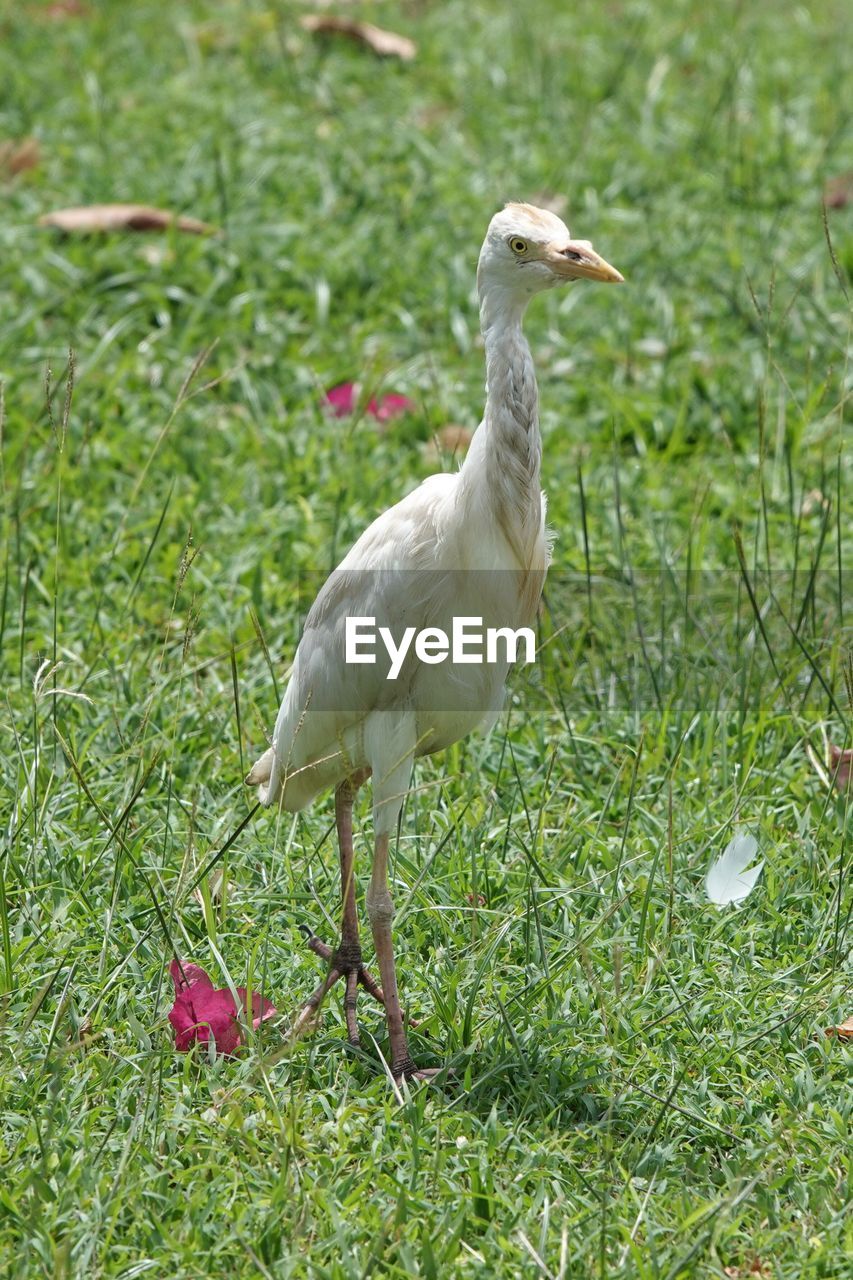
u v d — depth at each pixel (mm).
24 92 12445
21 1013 5254
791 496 8055
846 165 12086
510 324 5094
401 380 9461
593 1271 4250
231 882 5941
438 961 5617
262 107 12469
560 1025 5215
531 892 5594
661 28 14430
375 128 12164
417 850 6090
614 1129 4934
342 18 14328
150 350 9594
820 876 6023
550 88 12914
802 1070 5074
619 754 6879
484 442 5094
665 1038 5227
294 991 5488
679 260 10672
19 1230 4359
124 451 8750
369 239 10633
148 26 14062
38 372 9352
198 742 6781
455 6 14844
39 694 5652
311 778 5566
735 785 6480
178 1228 4402
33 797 5930
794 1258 4371
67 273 10039
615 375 9719
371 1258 4180
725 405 9305
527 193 11297
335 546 7797
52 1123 4641
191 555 5660
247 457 8891
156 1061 5031
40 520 8242
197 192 10992
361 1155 4730
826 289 10398
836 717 6922
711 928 5789
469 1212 4461
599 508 8570
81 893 5801
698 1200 4543
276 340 9734
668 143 12242
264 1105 4902
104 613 7613
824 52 14062
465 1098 5059
